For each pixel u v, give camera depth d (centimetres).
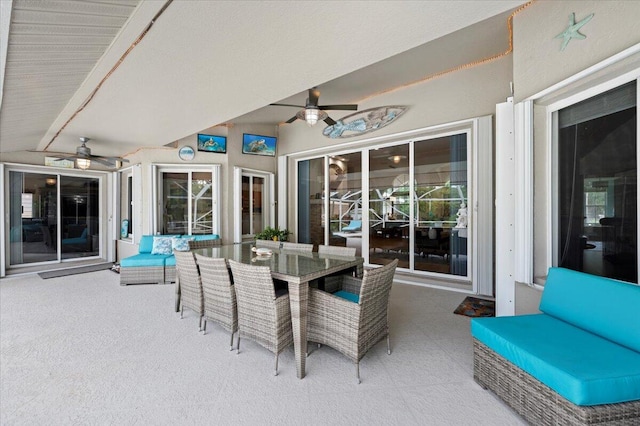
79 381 197
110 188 667
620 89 196
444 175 443
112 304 355
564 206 236
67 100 312
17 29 173
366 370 210
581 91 214
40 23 172
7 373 206
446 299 374
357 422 160
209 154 582
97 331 276
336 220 575
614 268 201
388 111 465
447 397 180
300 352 201
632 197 191
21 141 459
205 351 238
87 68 243
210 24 191
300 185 632
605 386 125
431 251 458
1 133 389
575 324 180
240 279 220
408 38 217
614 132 200
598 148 210
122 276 441
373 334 211
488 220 381
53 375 204
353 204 550
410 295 391
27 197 567
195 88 293
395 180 496
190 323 296
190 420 162
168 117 377
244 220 600
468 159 415
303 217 628
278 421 161
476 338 193
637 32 172
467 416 164
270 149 623
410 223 475
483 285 386
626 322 154
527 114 240
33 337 264
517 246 247
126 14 176
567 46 210
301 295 205
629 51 172
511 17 286
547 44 224
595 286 174
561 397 134
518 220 246
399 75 418
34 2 152
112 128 422
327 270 230
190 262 281
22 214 560
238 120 583
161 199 586
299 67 255
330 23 196
